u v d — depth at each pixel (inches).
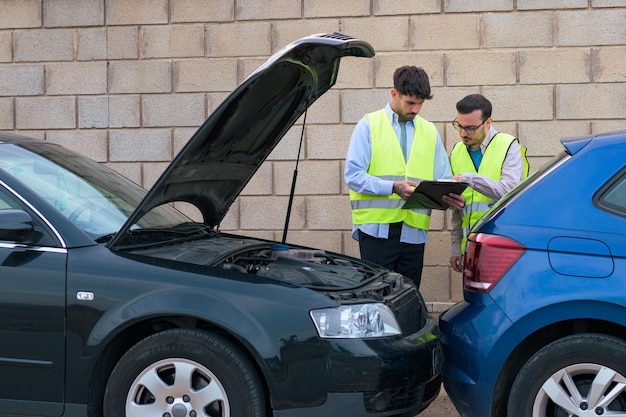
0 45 336.8
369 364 173.6
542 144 312.5
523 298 177.2
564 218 178.9
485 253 182.5
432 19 314.7
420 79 244.7
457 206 234.8
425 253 318.0
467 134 251.6
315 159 323.0
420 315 207.0
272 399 172.6
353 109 319.9
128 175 332.5
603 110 308.8
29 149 211.5
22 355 180.9
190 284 177.2
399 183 242.5
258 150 236.4
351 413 173.0
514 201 184.7
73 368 178.7
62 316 179.2
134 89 330.6
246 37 323.9
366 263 225.6
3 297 181.3
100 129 333.1
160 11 327.3
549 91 311.1
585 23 308.0
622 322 171.5
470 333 182.9
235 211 327.3
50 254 182.7
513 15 311.1
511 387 181.3
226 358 173.3
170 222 220.8
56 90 334.6
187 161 198.7
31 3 333.7
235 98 193.2
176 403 175.6
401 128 254.8
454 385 188.4
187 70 327.3
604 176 179.5
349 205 322.0
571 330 182.7
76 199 199.0
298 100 226.8
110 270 180.1
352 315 176.6
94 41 331.6
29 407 181.5
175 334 175.6
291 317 173.8
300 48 197.8
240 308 174.1
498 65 312.3
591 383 174.6
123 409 177.2
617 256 173.3
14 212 180.2
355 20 318.3
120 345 183.9
